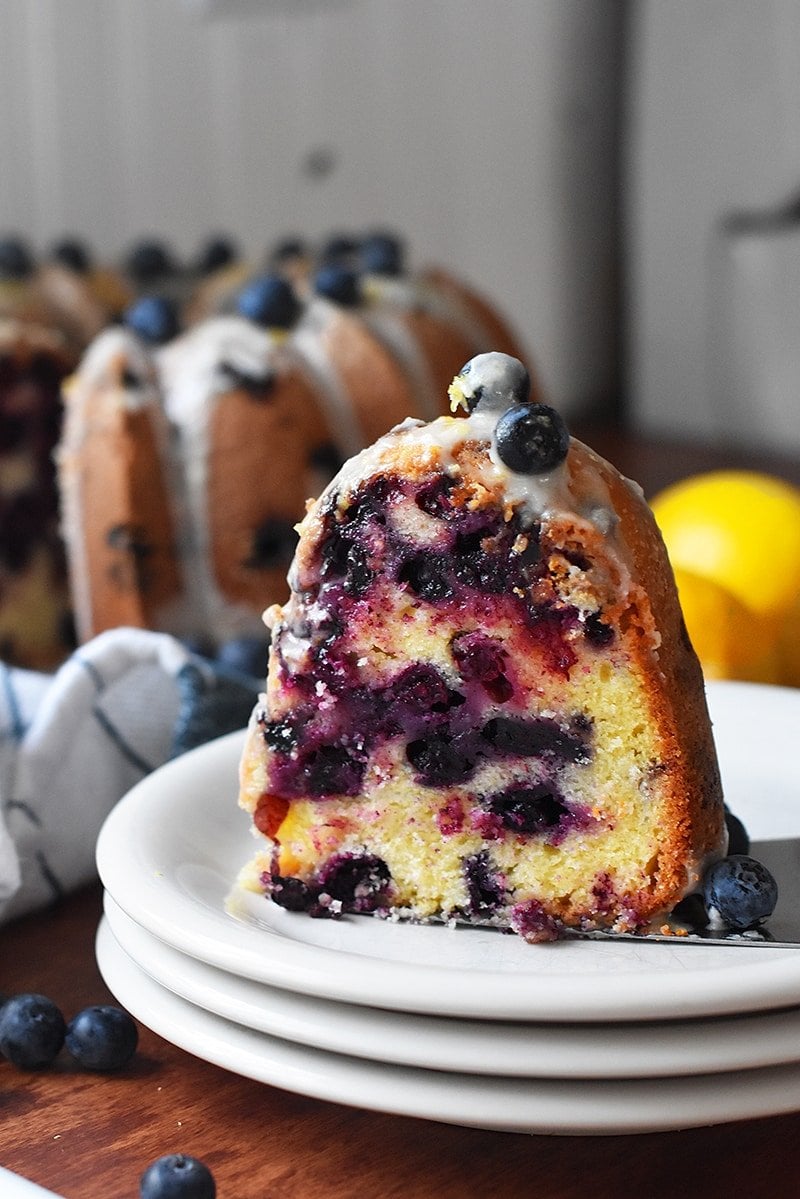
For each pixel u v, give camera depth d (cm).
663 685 54
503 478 53
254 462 78
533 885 54
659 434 149
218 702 63
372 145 147
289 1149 49
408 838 55
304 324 82
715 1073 47
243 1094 51
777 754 61
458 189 150
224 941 49
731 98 142
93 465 78
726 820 56
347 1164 48
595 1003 46
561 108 149
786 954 52
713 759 55
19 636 85
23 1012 52
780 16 138
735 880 53
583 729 54
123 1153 49
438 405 83
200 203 140
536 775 54
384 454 54
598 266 157
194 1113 50
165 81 135
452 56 146
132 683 64
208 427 78
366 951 53
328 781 55
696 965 51
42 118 128
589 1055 47
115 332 80
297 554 55
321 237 147
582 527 53
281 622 55
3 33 125
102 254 134
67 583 86
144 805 57
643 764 54
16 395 84
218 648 79
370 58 145
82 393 78
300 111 143
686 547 71
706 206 146
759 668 70
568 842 54
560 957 52
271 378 79
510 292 153
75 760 61
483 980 47
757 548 70
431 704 54
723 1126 49
